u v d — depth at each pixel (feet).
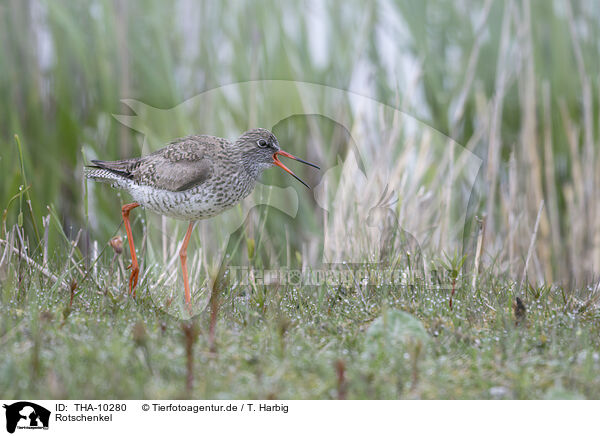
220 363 23.34
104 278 32.94
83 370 21.98
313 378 22.89
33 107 45.34
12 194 40.19
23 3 45.75
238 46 46.21
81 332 25.20
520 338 25.93
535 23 48.60
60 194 45.44
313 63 47.26
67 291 31.19
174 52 47.91
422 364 23.34
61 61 45.68
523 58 46.01
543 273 42.19
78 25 46.88
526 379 22.33
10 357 22.30
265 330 26.48
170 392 21.71
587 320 28.91
